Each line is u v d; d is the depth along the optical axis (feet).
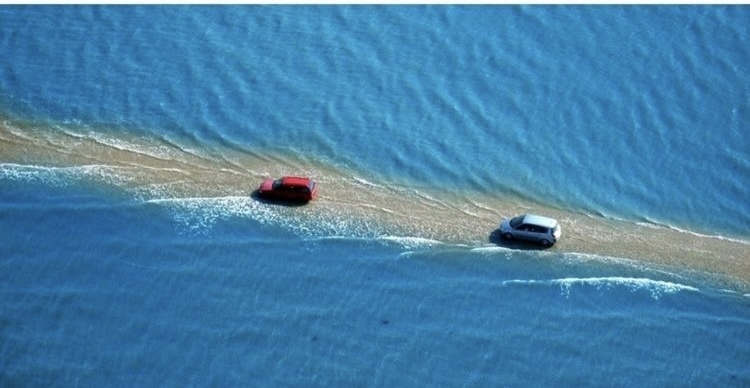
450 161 273.33
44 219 247.09
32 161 265.13
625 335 222.89
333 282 233.35
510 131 283.59
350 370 213.25
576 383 212.02
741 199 265.75
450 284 233.76
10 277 231.09
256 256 239.09
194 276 233.35
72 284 230.48
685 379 213.66
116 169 263.70
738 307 230.68
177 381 209.15
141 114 284.20
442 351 217.97
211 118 284.20
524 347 219.41
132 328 220.43
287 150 274.57
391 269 237.25
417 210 256.11
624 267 240.12
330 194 258.98
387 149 276.21
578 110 290.35
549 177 269.85
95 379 208.54
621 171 272.51
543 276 236.43
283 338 219.61
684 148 279.69
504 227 245.24
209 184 260.42
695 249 248.52
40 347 214.90
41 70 298.76
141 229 245.45
